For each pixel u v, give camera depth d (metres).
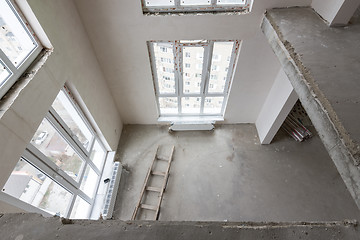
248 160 4.43
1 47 2.03
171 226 1.08
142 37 3.28
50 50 2.44
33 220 1.09
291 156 4.45
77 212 3.45
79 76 3.04
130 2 2.85
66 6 2.67
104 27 3.14
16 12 2.05
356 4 2.23
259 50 3.43
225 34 3.22
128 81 4.01
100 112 3.77
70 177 3.07
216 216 3.82
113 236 1.05
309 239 1.07
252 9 2.89
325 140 1.77
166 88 4.33
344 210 3.80
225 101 4.58
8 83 2.04
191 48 3.61
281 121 3.97
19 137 2.05
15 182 2.23
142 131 4.91
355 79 1.89
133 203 3.97
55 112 2.69
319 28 2.45
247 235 1.06
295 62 2.16
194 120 4.82
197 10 3.02
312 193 4.00
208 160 4.45
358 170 1.45
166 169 4.34
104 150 4.38
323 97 1.78
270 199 3.97
